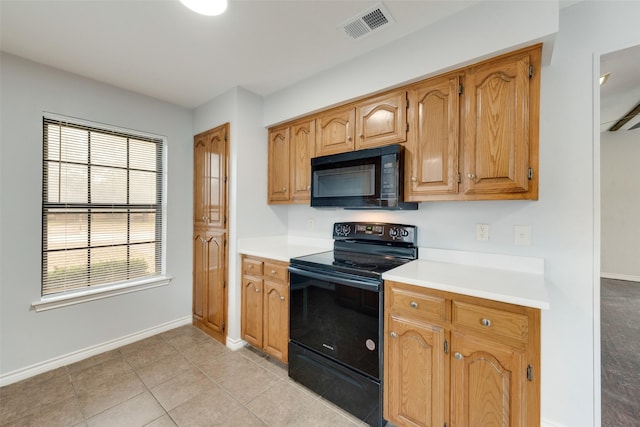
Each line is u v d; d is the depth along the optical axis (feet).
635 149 15.67
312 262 6.13
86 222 7.52
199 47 6.07
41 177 6.73
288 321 6.70
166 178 9.04
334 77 6.82
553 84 4.92
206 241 8.99
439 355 4.42
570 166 4.83
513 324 3.81
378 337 4.99
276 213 9.07
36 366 6.64
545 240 5.04
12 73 6.32
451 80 5.16
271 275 7.15
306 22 5.24
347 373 5.43
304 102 7.47
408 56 5.55
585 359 4.73
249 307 7.76
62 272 7.14
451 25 5.01
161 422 5.21
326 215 8.39
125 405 5.64
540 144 5.04
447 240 6.15
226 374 6.73
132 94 8.24
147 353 7.68
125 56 6.41
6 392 5.99
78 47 6.05
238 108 7.95
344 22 5.24
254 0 4.64
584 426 4.72
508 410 3.86
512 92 4.56
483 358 4.05
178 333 8.92
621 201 16.05
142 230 8.63
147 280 8.56
